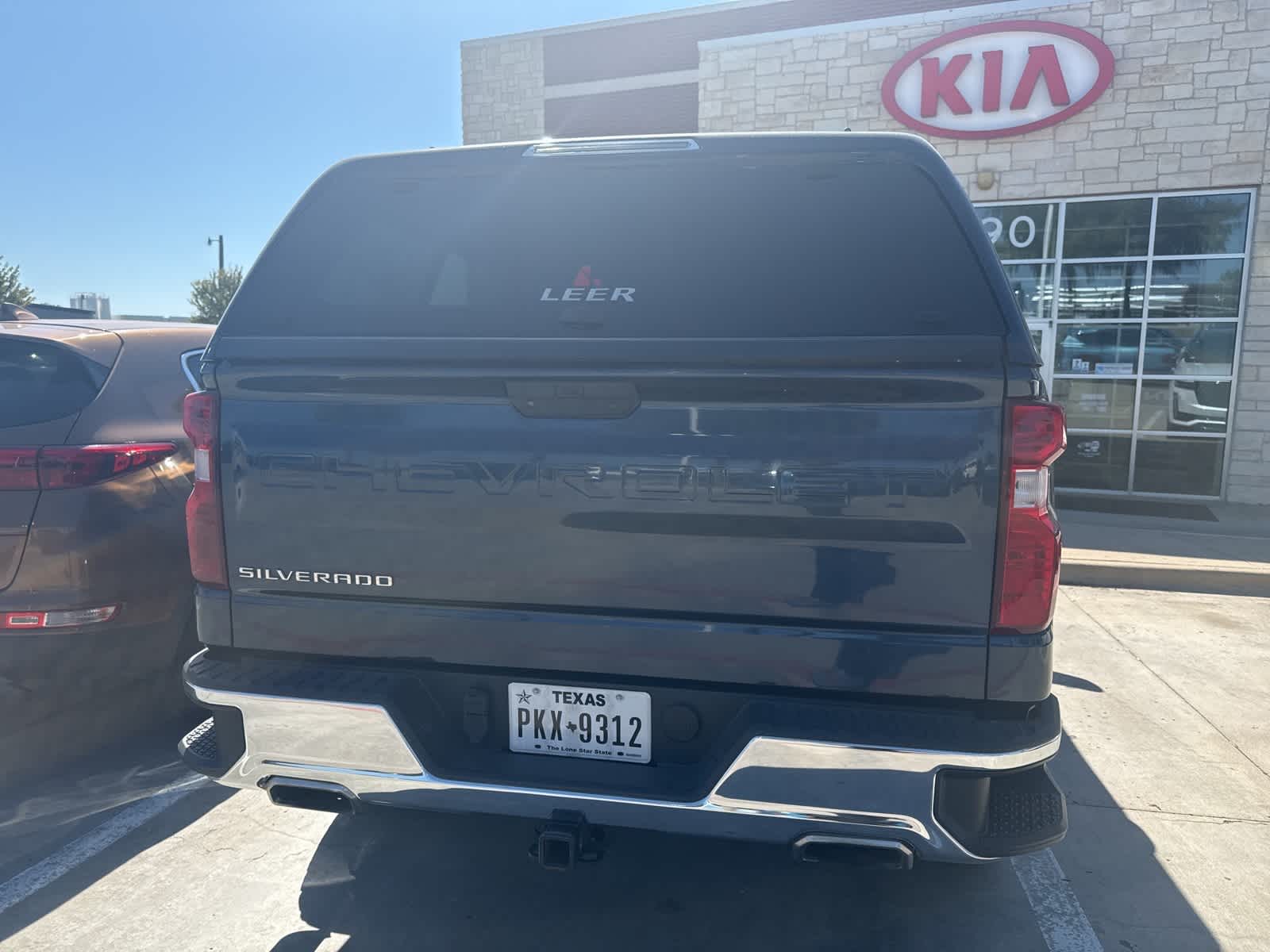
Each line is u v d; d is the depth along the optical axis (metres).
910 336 2.16
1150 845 3.15
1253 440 9.78
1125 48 9.70
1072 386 10.50
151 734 3.89
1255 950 2.59
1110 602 6.32
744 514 2.11
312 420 2.35
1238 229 9.62
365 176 2.76
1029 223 10.34
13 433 3.26
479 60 14.42
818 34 10.78
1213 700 4.50
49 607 3.21
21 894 2.79
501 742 2.34
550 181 2.64
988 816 2.17
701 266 2.43
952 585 2.04
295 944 2.56
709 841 3.14
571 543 2.21
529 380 2.18
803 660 2.12
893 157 2.46
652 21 13.52
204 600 2.47
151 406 3.68
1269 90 9.30
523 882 2.88
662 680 2.22
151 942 2.56
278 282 2.62
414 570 2.31
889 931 2.65
